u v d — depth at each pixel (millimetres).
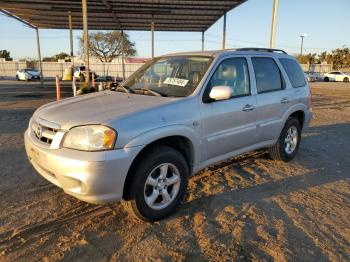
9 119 9078
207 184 4535
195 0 16125
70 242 3062
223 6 17547
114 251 2947
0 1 16250
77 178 2914
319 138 7711
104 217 3539
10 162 5207
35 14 19922
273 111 4926
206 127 3807
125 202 3299
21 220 3424
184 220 3527
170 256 2898
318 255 2967
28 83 29141
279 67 5238
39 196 4000
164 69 4473
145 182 3252
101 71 42938
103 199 3006
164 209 3494
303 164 5578
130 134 3049
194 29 25703
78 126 3039
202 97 3791
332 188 4551
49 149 3105
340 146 6934
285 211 3803
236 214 3689
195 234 3262
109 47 60219
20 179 4516
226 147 4199
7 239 3070
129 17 20922
